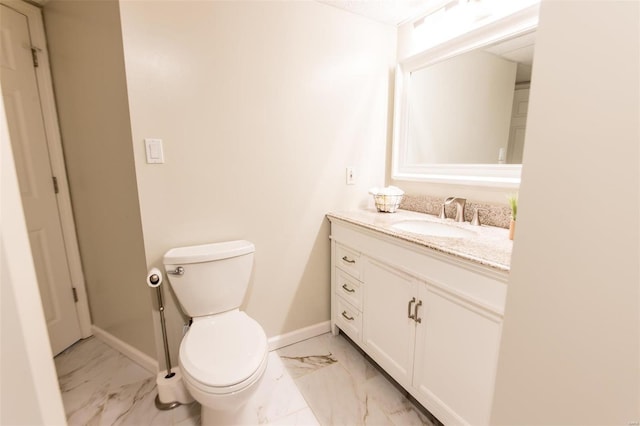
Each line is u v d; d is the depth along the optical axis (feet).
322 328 6.55
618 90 1.09
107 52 4.23
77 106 5.08
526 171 1.42
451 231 5.07
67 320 5.98
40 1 5.07
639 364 1.12
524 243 1.47
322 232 6.21
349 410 4.53
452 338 3.70
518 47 4.53
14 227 1.25
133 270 4.91
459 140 5.51
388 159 6.89
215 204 4.99
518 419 1.61
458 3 5.14
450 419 3.84
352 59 5.94
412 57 6.01
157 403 4.66
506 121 4.79
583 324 1.28
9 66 4.86
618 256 1.14
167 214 4.62
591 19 1.15
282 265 5.85
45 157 5.48
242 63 4.85
